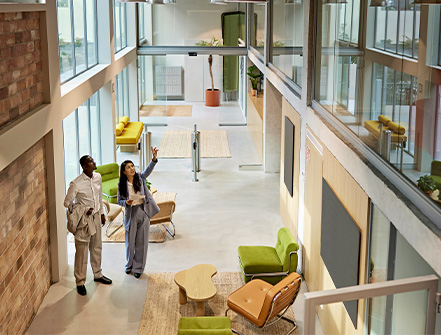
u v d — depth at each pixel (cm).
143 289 849
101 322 759
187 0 1669
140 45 1692
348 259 629
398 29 497
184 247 997
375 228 561
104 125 1334
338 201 671
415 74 457
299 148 938
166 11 1673
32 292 765
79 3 1127
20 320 715
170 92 2408
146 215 873
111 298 822
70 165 1091
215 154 1627
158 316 775
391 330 499
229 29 1675
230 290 845
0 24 645
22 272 721
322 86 809
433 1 423
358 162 589
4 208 655
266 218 1140
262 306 686
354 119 638
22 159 721
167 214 1012
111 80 1316
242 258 832
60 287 849
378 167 552
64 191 891
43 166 816
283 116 1109
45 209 827
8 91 671
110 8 1287
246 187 1336
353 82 643
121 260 948
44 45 801
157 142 1728
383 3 539
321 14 816
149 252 976
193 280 780
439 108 411
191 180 1386
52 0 830
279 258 842
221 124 1569
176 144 1714
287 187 1047
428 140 432
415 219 437
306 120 874
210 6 1667
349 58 659
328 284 729
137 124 1625
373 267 568
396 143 504
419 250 430
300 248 927
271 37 1319
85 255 829
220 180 1388
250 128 1474
